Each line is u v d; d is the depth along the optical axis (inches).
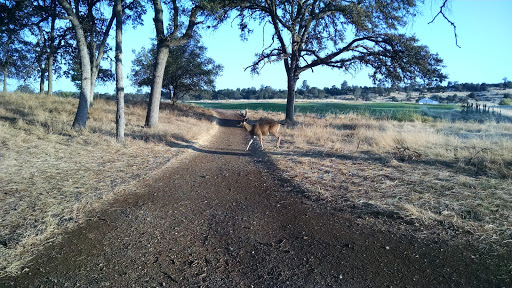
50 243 193.2
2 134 404.5
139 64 1299.2
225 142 642.8
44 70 989.2
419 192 269.7
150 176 339.9
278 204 269.1
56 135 460.1
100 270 169.8
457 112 1304.1
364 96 4097.0
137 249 191.9
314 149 502.6
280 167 390.0
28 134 441.1
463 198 248.2
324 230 217.9
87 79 515.2
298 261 180.2
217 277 166.6
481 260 174.1
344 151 461.7
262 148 534.0
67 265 172.9
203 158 458.0
